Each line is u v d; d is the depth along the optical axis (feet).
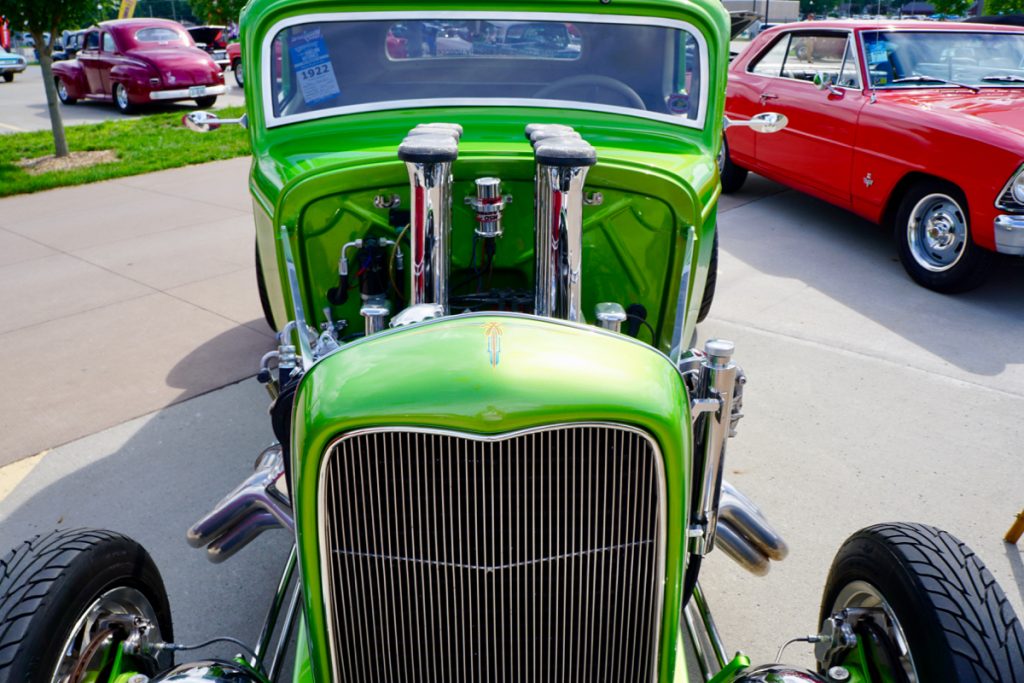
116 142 41.14
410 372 5.91
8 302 20.39
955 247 19.63
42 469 13.48
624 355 6.36
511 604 6.15
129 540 8.09
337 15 11.10
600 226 9.57
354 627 6.37
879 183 21.39
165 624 8.59
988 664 6.52
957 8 55.72
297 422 6.18
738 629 10.15
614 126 11.34
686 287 9.59
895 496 12.53
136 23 54.29
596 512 6.07
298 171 9.96
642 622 6.47
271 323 17.43
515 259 9.68
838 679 7.27
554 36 11.28
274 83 11.28
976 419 14.55
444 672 6.44
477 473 5.75
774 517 12.07
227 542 8.75
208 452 13.91
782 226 25.59
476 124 11.00
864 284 20.76
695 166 10.59
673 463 6.10
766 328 18.21
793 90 24.73
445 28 11.17
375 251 9.46
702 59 11.41
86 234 26.09
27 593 6.91
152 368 16.78
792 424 14.46
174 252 24.04
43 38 36.35
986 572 7.20
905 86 22.27
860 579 7.82
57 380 16.35
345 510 6.05
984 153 18.08
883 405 15.03
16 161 37.29
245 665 7.16
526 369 5.85
